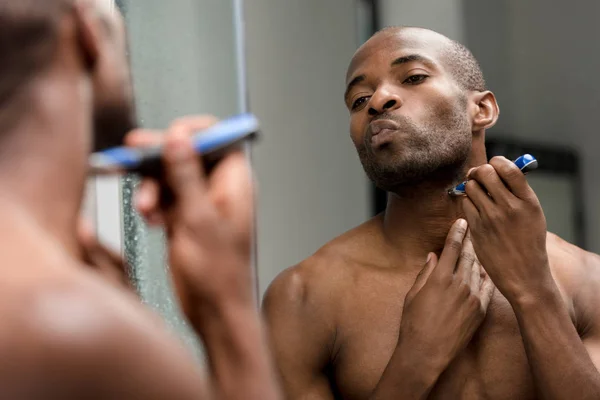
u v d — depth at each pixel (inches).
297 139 143.8
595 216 181.8
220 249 26.4
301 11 146.5
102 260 30.1
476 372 66.3
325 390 67.9
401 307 68.4
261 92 139.7
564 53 184.7
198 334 26.9
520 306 64.0
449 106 68.7
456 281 65.3
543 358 63.6
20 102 24.0
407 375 63.1
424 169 67.5
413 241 71.1
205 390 22.3
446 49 72.0
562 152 181.5
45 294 20.9
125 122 28.2
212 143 27.6
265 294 72.0
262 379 26.1
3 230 22.3
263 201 138.4
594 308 69.7
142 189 27.0
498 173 65.1
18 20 24.1
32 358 20.2
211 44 65.2
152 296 60.5
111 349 20.8
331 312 69.1
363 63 71.1
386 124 67.3
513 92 180.4
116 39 27.6
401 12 161.0
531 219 64.5
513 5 183.0
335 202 147.6
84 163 25.0
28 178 23.7
